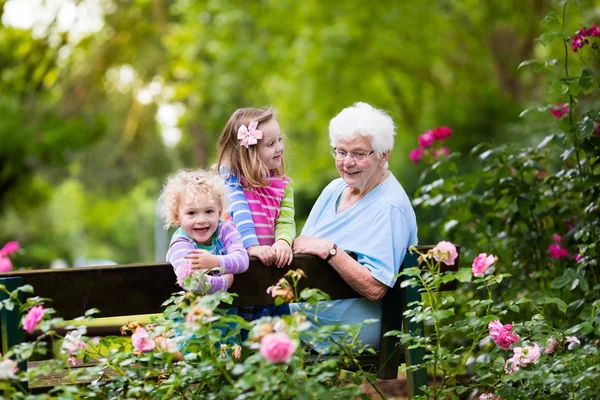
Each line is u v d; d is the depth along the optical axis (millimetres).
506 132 14062
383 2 17875
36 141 15156
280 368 3531
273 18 18875
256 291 4121
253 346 3277
